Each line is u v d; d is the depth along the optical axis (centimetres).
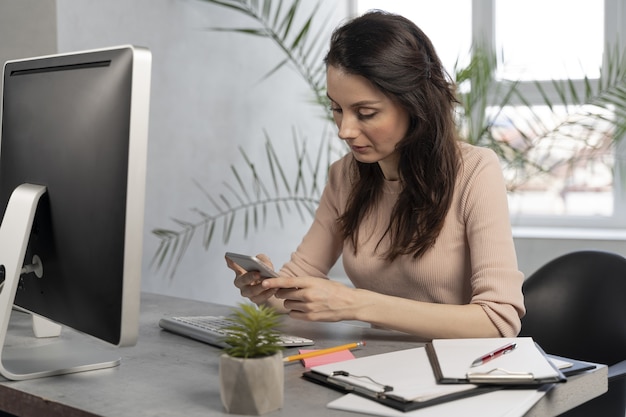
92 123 120
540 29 372
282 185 358
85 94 122
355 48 155
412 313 148
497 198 165
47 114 132
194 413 106
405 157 167
